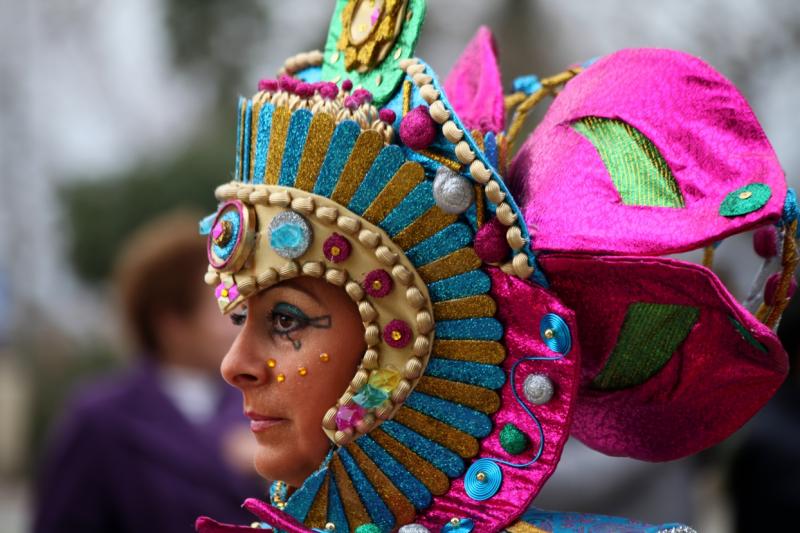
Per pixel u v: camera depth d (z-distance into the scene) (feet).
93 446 10.62
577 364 5.43
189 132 40.37
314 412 5.77
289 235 5.59
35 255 48.80
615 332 5.69
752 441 11.99
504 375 5.63
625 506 10.87
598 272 5.41
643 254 5.24
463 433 5.71
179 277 11.40
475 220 5.55
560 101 6.12
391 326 5.60
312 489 5.80
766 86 17.63
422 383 5.72
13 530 29.12
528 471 5.58
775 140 16.78
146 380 11.02
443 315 5.66
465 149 5.39
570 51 20.44
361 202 5.61
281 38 33.35
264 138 5.86
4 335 45.78
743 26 17.75
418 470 5.76
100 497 10.60
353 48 6.00
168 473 10.59
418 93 5.61
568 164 5.71
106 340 40.50
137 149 42.86
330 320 5.74
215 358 11.45
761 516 11.87
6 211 49.21
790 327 11.71
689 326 5.62
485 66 6.51
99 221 38.14
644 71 5.77
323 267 5.64
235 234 5.71
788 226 5.19
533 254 5.50
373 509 5.83
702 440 5.97
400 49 5.81
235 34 33.81
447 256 5.59
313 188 5.65
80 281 39.88
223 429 10.90
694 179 5.35
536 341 5.54
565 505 10.81
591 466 10.88
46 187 46.70
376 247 5.57
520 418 5.61
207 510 10.54
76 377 39.65
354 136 5.56
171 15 33.96
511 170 6.13
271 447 5.87
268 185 5.77
